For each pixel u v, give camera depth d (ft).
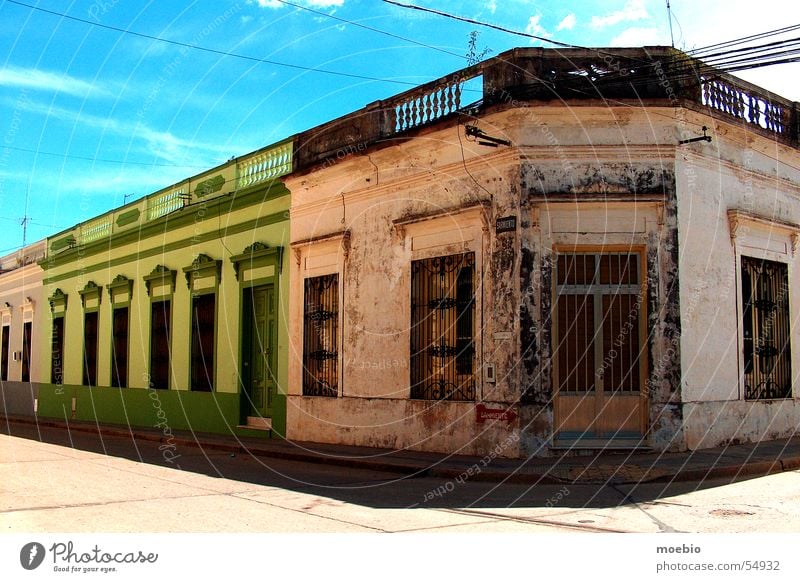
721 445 40.86
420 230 44.45
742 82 44.19
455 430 41.19
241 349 58.03
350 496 30.94
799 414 47.09
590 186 38.99
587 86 38.75
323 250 51.29
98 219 82.58
